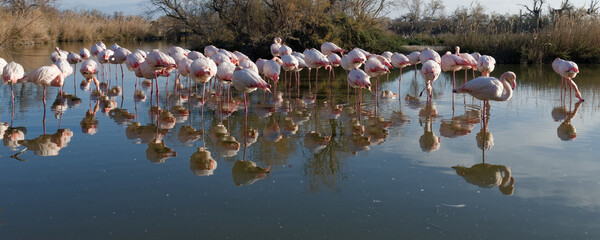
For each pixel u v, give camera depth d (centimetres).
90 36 3441
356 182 457
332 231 351
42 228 355
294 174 482
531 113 798
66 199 412
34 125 694
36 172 483
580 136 633
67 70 887
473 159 531
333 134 657
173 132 661
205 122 729
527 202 405
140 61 945
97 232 348
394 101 937
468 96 994
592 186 442
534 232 349
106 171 488
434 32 4569
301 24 2223
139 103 894
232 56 1063
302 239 338
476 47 2020
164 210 389
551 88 1112
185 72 834
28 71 1381
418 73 1555
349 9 2453
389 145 596
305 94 1033
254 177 473
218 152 564
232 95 1010
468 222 366
